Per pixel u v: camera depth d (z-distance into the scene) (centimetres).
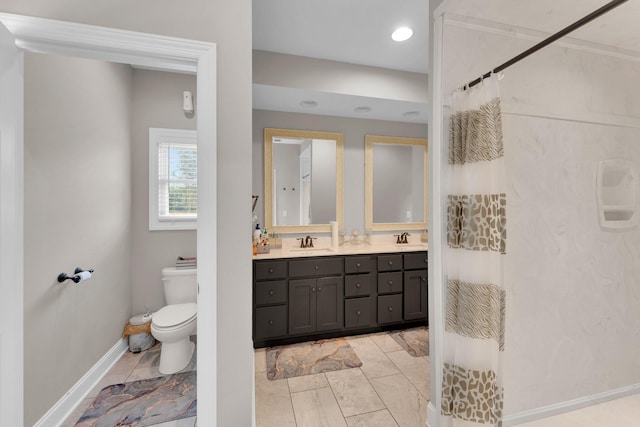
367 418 164
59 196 162
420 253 286
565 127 163
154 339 248
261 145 295
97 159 200
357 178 325
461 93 141
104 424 158
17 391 112
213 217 124
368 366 218
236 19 127
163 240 263
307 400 179
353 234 316
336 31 214
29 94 141
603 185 171
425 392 187
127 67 245
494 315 132
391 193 336
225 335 126
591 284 171
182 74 267
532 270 160
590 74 166
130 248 252
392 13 194
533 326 160
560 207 164
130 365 219
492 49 150
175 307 233
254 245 262
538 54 157
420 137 345
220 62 126
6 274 108
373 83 264
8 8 107
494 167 131
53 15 111
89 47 116
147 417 164
